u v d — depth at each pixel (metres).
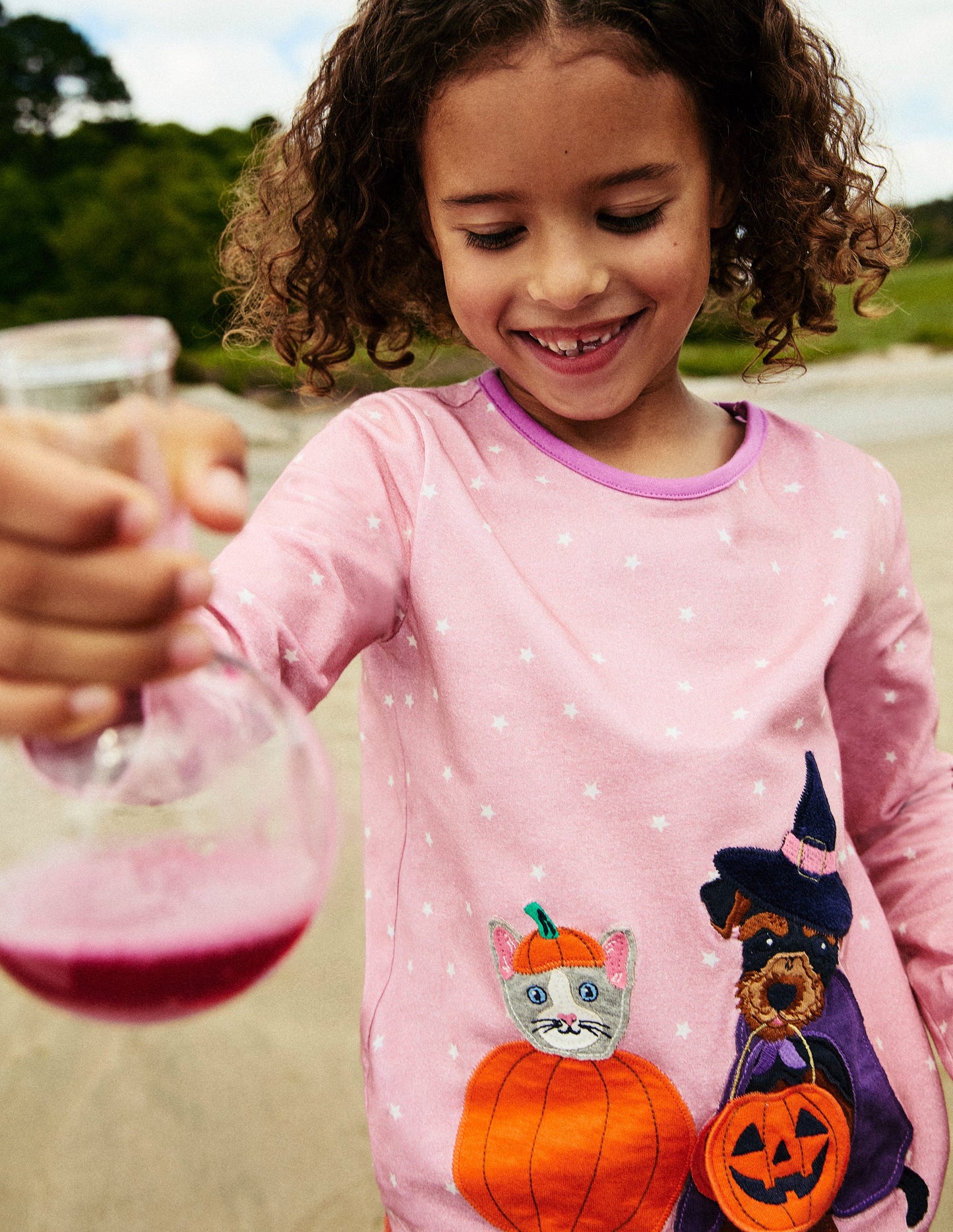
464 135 0.98
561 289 0.99
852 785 1.30
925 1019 1.17
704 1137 0.99
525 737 1.04
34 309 26.81
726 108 1.14
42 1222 1.79
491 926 1.03
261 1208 1.83
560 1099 1.00
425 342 1.71
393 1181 1.05
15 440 0.44
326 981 2.38
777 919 1.04
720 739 1.04
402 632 1.13
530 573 1.11
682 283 1.05
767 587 1.14
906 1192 1.08
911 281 25.84
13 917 0.52
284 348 1.68
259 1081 2.10
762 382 1.76
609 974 1.01
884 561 1.23
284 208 1.59
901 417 10.30
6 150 34.94
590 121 0.95
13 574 0.44
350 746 3.38
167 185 28.42
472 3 0.96
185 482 0.53
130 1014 0.56
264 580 0.92
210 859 0.53
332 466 1.11
